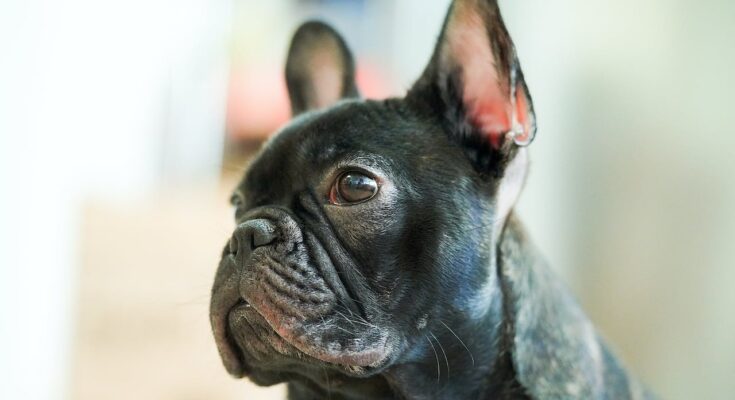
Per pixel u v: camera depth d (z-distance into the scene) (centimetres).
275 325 48
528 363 53
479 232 51
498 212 53
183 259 98
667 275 94
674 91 93
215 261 96
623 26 97
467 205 51
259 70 125
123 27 117
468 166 52
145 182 123
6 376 84
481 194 52
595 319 100
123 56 118
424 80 54
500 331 53
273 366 51
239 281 49
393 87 120
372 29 128
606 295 100
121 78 118
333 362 49
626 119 98
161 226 100
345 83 66
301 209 51
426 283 50
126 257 98
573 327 56
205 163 124
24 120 85
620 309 99
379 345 49
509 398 53
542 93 102
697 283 91
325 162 51
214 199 108
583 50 100
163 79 125
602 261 100
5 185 83
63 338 94
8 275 84
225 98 125
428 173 51
